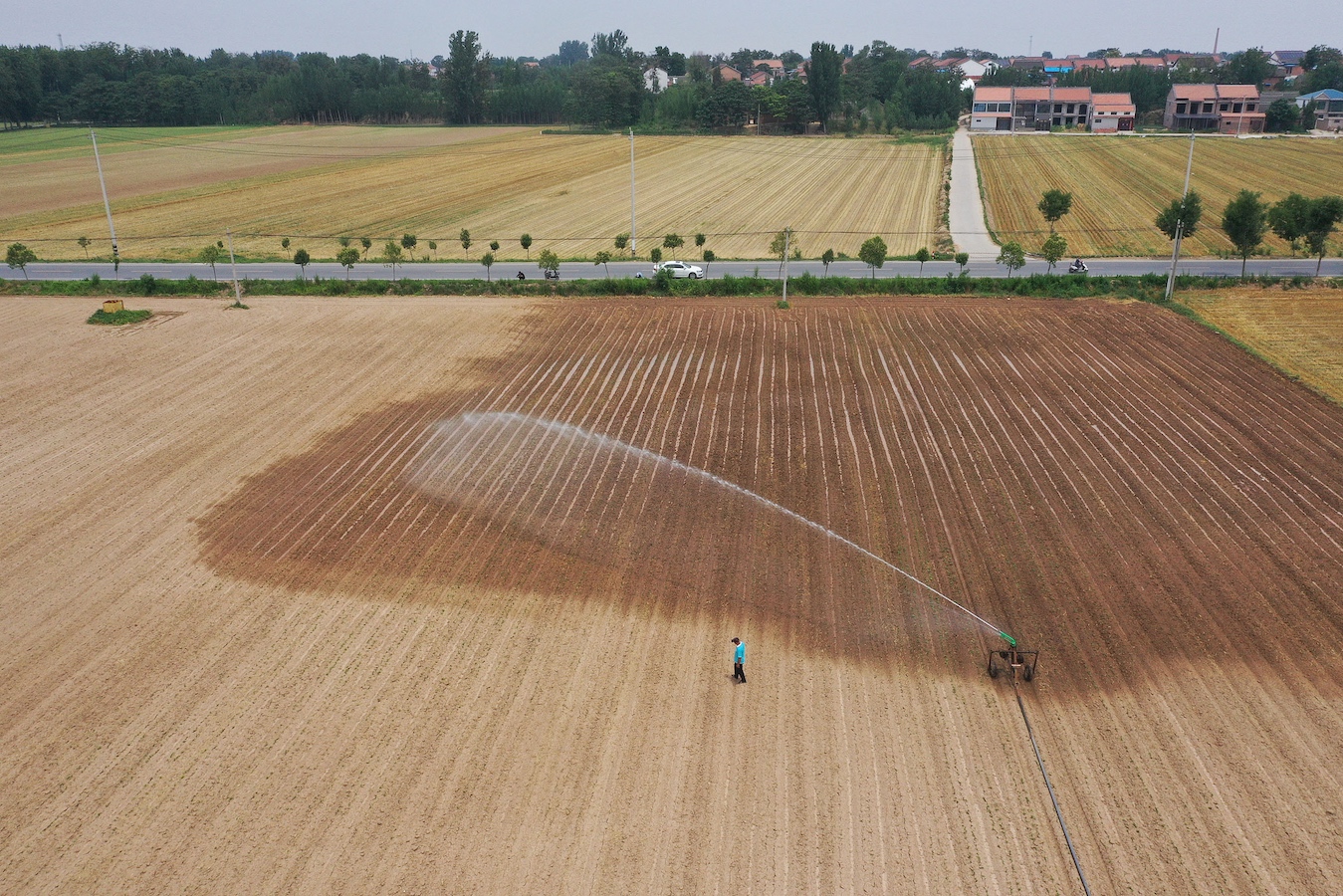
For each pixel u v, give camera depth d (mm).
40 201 105688
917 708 25984
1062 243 65312
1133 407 44062
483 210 98500
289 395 45906
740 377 48094
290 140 162500
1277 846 21625
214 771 23375
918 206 95438
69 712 25281
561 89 193125
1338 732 24906
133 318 57031
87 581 31078
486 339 53562
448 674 26875
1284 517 34625
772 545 33344
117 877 20453
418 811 22234
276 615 29391
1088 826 22219
